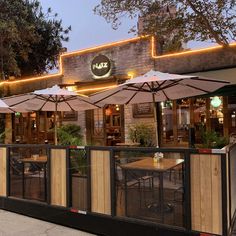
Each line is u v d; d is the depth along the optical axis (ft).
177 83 20.98
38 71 63.93
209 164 13.74
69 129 38.96
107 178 16.58
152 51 37.47
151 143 36.04
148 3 25.63
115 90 21.49
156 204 15.40
